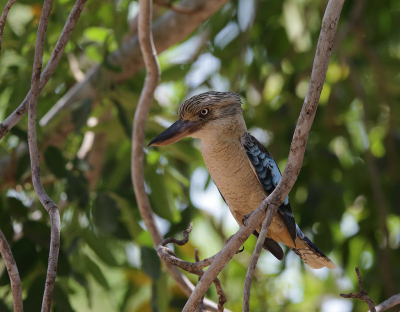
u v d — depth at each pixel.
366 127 10.36
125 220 8.52
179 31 8.80
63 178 7.56
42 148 8.15
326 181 10.30
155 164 8.82
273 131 11.16
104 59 8.23
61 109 8.74
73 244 8.26
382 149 12.07
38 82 4.24
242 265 11.58
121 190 8.18
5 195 8.14
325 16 3.68
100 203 7.77
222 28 11.45
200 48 11.59
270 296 10.41
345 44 11.94
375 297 10.40
